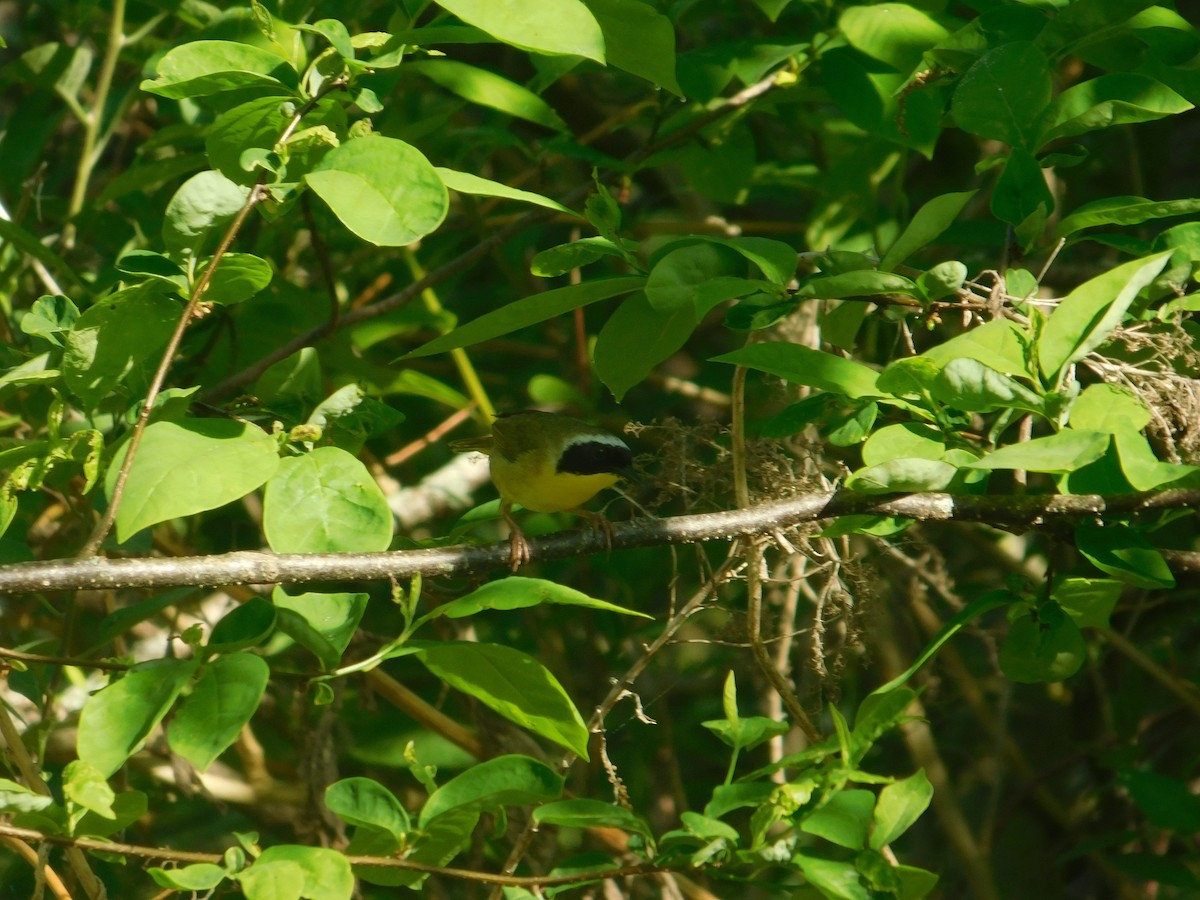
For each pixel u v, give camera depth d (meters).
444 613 5.31
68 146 12.17
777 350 5.77
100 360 5.66
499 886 6.14
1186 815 8.83
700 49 8.92
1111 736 11.53
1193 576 7.48
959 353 5.60
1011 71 6.39
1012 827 11.88
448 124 10.91
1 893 8.48
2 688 8.00
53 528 9.87
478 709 9.46
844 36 7.91
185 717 5.00
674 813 11.44
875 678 12.03
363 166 5.16
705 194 10.05
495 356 14.10
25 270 10.17
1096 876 12.10
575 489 8.69
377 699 11.39
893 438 5.60
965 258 10.51
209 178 5.38
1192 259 6.30
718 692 12.57
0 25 13.77
